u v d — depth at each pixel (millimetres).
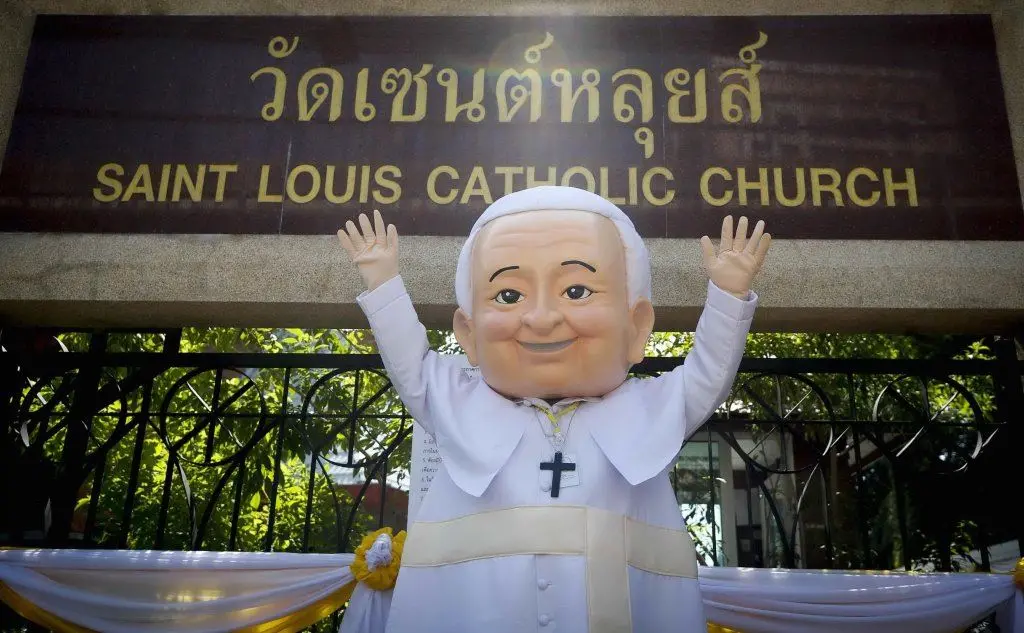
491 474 2688
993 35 4605
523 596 2555
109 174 4477
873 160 4383
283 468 7898
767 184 4348
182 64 4688
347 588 3650
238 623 3662
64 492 4414
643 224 4289
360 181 4422
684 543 2824
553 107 4527
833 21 4648
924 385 4496
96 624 3717
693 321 4336
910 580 3695
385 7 4734
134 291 4273
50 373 4699
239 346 7305
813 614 3639
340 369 4625
